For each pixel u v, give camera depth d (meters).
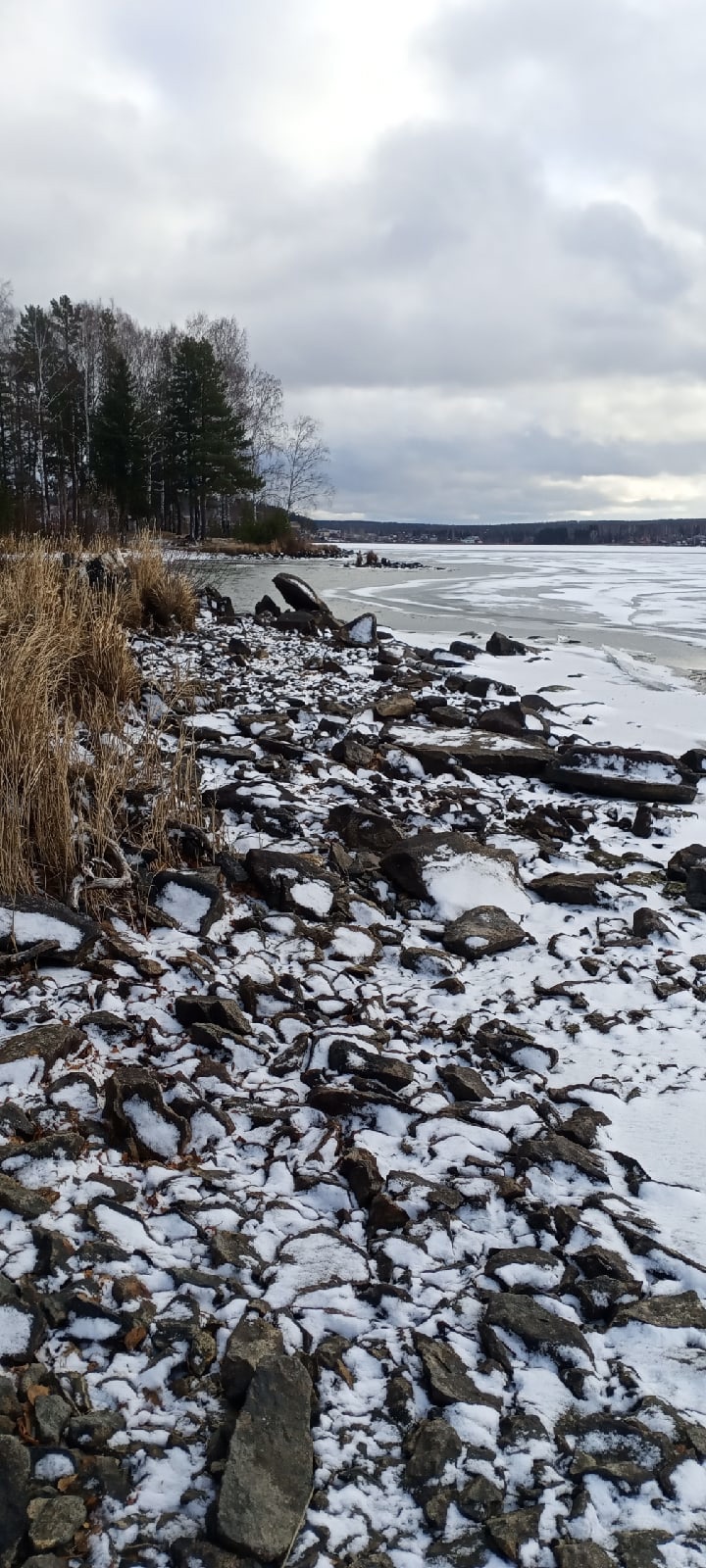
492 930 4.80
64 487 45.28
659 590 29.41
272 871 4.95
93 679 7.57
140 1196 2.79
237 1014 3.70
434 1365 2.26
